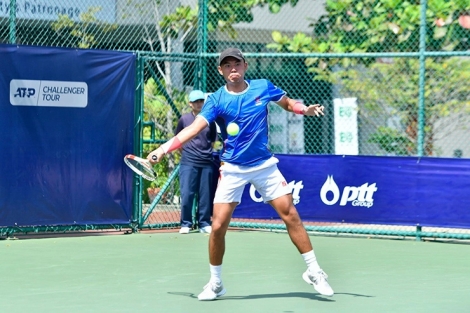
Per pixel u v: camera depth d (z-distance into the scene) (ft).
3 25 64.28
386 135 65.72
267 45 68.49
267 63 71.41
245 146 32.60
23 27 66.28
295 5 67.21
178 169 60.39
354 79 66.03
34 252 47.34
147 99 66.54
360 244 52.80
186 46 73.46
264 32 71.97
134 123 57.47
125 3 70.64
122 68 56.65
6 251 47.60
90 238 54.13
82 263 43.39
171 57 59.67
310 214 57.06
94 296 34.19
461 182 53.11
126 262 43.86
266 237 55.72
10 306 32.04
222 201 32.86
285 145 72.28
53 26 66.33
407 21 63.72
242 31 71.00
